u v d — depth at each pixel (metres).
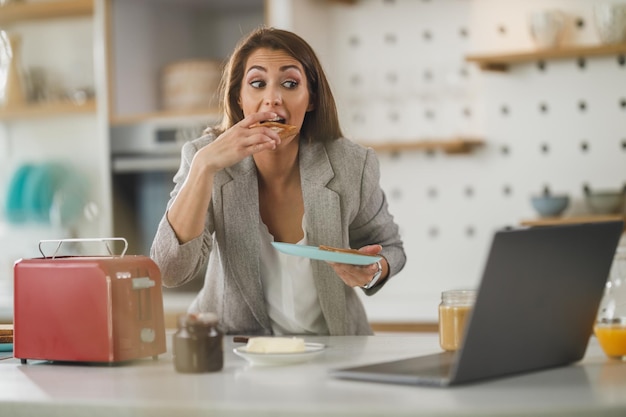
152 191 4.18
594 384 1.52
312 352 1.78
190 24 4.25
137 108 4.24
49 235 4.85
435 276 4.20
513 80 4.06
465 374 1.51
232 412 1.36
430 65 4.10
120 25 4.23
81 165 4.87
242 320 2.43
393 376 1.54
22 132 4.98
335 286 2.34
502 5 4.07
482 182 4.12
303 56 2.33
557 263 1.64
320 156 2.42
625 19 3.72
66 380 1.68
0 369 1.85
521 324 1.60
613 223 1.73
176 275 2.16
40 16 4.77
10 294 4.51
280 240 2.43
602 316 1.87
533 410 1.31
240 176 2.36
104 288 1.83
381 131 4.27
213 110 4.07
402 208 4.26
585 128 3.96
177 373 1.71
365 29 4.28
